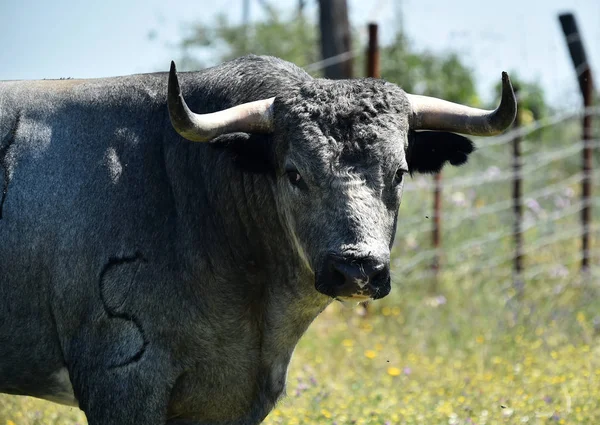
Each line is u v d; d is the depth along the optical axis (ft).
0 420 49.47
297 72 41.37
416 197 93.20
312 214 36.09
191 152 39.37
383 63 125.90
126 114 40.09
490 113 38.29
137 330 37.96
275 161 38.11
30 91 41.06
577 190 109.91
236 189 39.24
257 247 39.60
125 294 38.04
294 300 39.86
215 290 38.68
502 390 54.95
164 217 38.65
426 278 82.12
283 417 49.85
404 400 53.06
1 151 39.75
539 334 69.00
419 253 82.94
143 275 38.11
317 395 52.24
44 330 39.40
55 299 38.81
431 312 74.64
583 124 89.30
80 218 38.75
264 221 39.40
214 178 39.24
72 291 38.52
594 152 113.39
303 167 36.22
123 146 39.47
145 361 37.86
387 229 36.09
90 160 39.40
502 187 107.24
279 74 40.32
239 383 39.68
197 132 36.14
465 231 93.04
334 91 37.22
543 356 64.18
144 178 39.01
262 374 40.42
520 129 86.28
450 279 82.38
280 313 39.88
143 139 39.60
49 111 40.47
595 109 89.66
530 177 108.06
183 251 38.42
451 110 39.11
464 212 88.94
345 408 50.85
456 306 76.84
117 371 37.78
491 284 83.05
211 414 39.91
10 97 40.75
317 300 40.22
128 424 37.83
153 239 38.34
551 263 88.33
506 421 48.67
